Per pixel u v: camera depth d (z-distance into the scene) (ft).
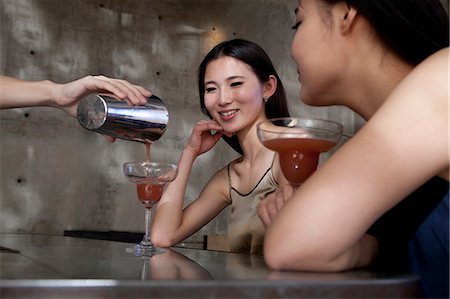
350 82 3.21
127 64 14.61
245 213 5.97
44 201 13.28
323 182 2.58
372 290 2.24
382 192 2.51
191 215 6.07
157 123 5.16
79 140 13.78
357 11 3.00
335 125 3.33
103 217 13.94
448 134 2.49
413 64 3.07
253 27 16.62
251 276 2.52
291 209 2.62
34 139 13.25
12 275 2.53
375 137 2.55
